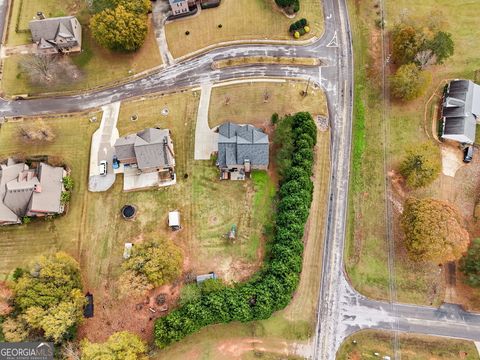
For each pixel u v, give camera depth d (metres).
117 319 76.94
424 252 75.12
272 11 102.31
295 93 94.81
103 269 80.62
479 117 91.06
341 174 88.12
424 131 91.62
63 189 85.38
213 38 100.69
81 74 98.00
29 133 89.94
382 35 100.19
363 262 81.50
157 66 98.81
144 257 75.19
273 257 78.62
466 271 77.06
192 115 93.31
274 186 86.19
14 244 82.69
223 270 80.31
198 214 84.56
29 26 95.62
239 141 83.75
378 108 93.56
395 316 78.06
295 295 78.94
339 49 99.19
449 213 76.50
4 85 97.56
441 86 95.50
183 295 74.62
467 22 101.25
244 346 75.81
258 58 98.06
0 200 80.56
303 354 75.62
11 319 69.88
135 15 94.81
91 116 93.94
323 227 83.94
